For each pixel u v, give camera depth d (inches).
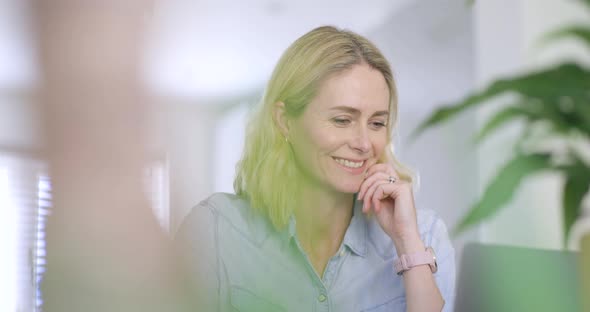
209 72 214.1
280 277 45.9
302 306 45.4
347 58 42.9
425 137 146.3
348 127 43.4
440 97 142.5
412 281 43.5
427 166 145.8
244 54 202.1
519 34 104.1
